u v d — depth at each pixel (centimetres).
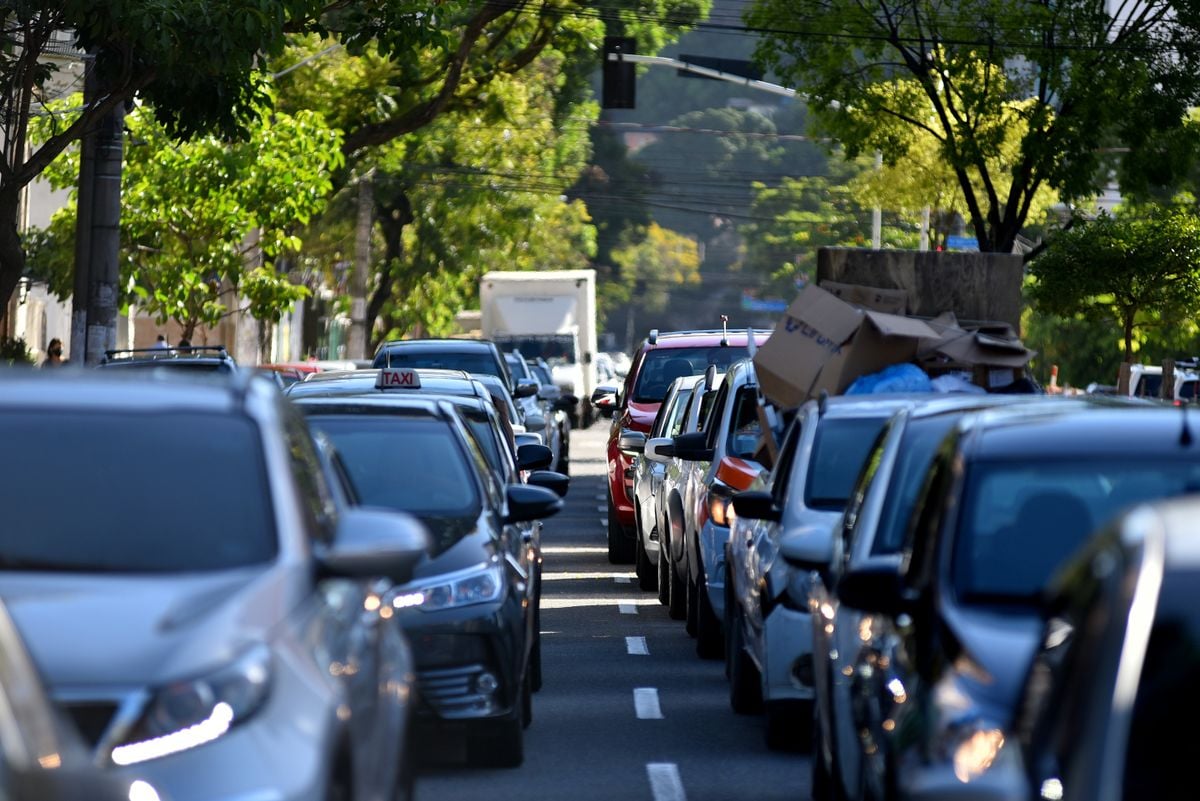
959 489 2070
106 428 1897
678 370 7188
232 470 1869
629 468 6562
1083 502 2034
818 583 2762
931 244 15162
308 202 11050
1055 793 1351
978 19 9206
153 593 1672
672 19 16112
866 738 2103
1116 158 14325
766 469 4272
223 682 1560
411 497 3325
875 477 2616
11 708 1483
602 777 3088
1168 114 9138
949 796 1516
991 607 1930
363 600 2055
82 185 7694
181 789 1503
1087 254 9469
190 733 1527
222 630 1611
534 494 3388
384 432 3441
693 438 4669
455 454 3425
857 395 3622
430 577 3041
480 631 3033
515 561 3294
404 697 2148
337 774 1681
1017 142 12181
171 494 1834
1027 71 9475
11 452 1861
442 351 8025
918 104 9762
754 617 3456
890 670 2022
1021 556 1988
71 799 1482
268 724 1567
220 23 5916
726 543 4184
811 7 9575
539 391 9419
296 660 1655
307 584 1802
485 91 14512
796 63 9719
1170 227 9494
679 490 5088
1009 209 9519
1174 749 1277
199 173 10750
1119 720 1274
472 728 3073
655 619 5231
